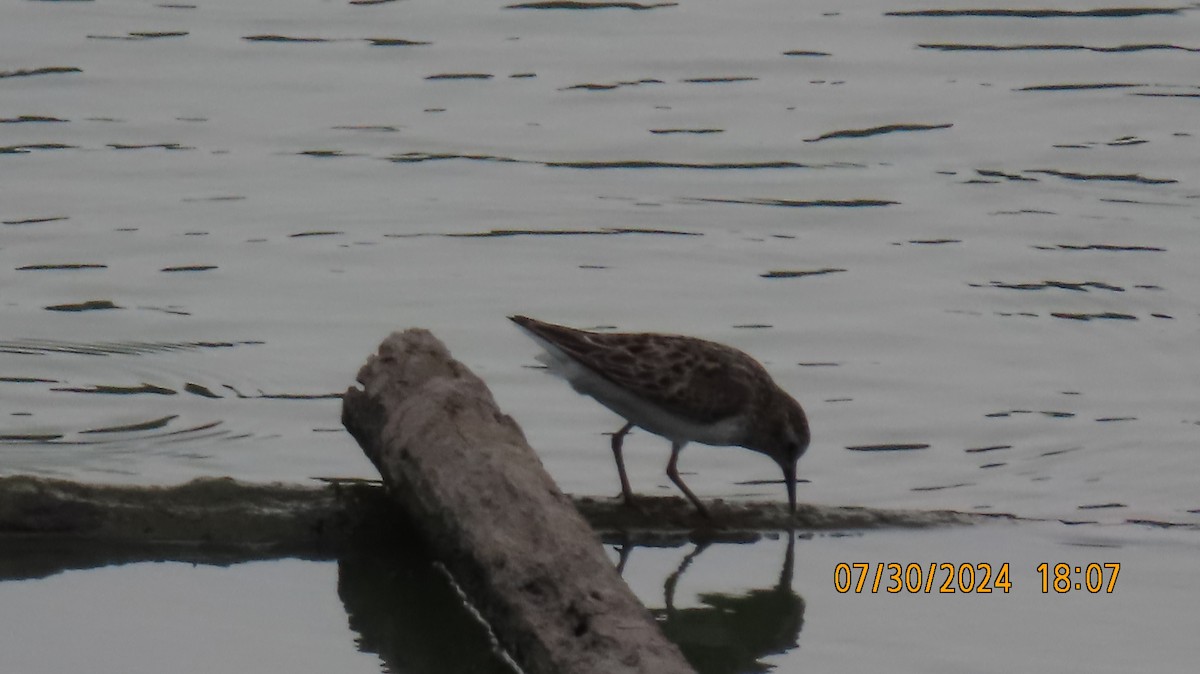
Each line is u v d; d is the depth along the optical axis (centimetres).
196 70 2288
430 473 1115
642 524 1273
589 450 1425
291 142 2080
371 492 1221
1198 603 1174
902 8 2536
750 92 2239
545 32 2447
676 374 1295
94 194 1922
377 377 1203
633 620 965
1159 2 2538
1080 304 1692
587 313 1659
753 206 1927
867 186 1980
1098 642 1120
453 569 1102
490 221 1878
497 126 2134
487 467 1091
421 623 1126
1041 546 1261
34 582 1170
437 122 2144
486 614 1052
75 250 1783
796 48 2392
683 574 1229
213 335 1606
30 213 1867
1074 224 1878
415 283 1720
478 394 1165
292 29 2438
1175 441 1433
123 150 2041
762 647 1120
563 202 1928
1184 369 1566
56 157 2016
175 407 1466
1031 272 1767
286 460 1372
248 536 1208
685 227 1870
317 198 1927
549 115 2167
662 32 2447
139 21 2453
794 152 2067
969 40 2417
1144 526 1295
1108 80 2278
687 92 2244
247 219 1867
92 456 1371
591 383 1309
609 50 2381
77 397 1483
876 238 1847
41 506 1179
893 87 2261
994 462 1401
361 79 2273
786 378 1541
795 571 1231
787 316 1661
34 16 2450
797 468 1401
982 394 1516
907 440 1441
